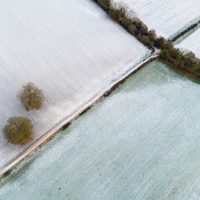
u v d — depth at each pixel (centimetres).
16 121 3050
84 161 3155
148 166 3173
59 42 4491
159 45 4572
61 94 3794
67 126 3441
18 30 4622
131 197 2919
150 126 3547
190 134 3516
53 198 2856
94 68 4178
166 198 2938
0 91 3759
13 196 2842
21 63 4128
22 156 3139
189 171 3167
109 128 3478
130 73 4147
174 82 4119
